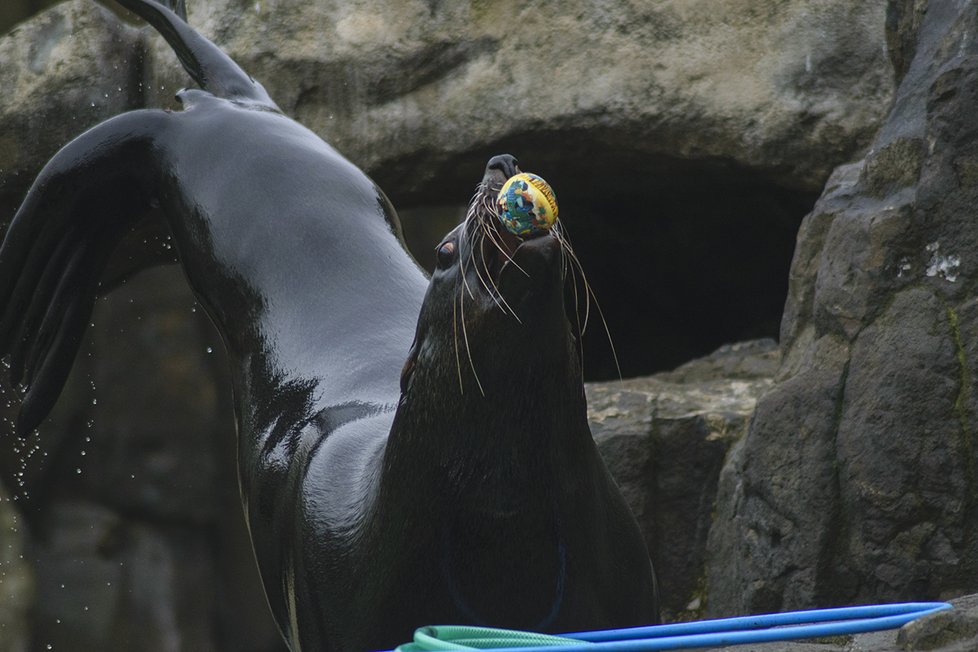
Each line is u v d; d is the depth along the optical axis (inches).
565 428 531.5
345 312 747.4
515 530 539.8
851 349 887.1
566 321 515.2
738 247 1407.5
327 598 604.4
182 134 849.5
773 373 1171.9
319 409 705.6
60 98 1430.9
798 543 886.4
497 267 500.7
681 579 1053.2
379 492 571.8
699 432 1064.8
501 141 1314.0
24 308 882.1
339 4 1379.2
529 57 1311.5
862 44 1238.9
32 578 2310.5
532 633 519.8
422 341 544.1
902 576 843.4
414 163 1348.4
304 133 847.7
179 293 2438.5
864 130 1222.9
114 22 1459.2
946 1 941.8
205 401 2459.4
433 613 562.6
